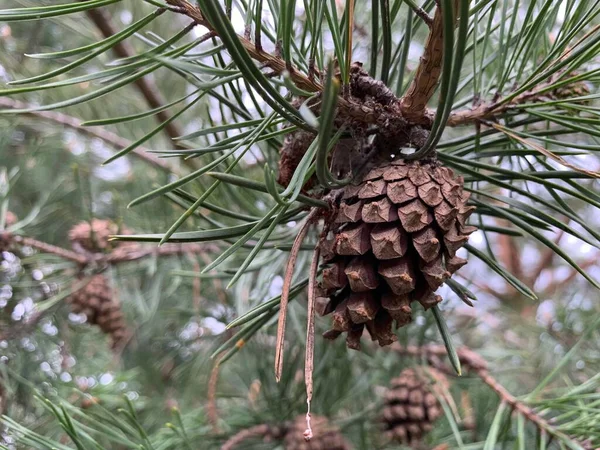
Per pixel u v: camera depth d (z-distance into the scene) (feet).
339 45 0.42
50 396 1.00
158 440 0.91
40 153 1.41
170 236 0.41
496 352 1.15
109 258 1.04
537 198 0.50
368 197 0.44
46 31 1.44
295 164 0.55
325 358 0.96
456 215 0.44
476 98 0.58
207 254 1.08
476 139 0.56
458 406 1.12
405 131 0.49
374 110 0.47
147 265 1.14
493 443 0.66
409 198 0.44
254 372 1.17
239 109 0.59
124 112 1.54
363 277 0.43
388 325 0.46
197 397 1.41
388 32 0.50
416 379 0.95
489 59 0.65
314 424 0.94
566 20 0.52
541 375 1.22
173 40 0.40
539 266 1.53
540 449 0.65
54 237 1.40
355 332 0.47
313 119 0.29
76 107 1.41
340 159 0.50
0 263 0.99
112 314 1.08
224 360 0.59
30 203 1.41
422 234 0.43
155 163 1.22
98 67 1.37
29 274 1.04
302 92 0.35
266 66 0.44
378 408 1.03
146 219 1.21
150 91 1.27
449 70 0.35
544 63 0.50
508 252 1.54
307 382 0.39
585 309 1.26
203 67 0.37
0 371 0.96
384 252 0.43
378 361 1.05
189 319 1.32
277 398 1.03
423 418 0.92
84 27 1.30
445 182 0.46
